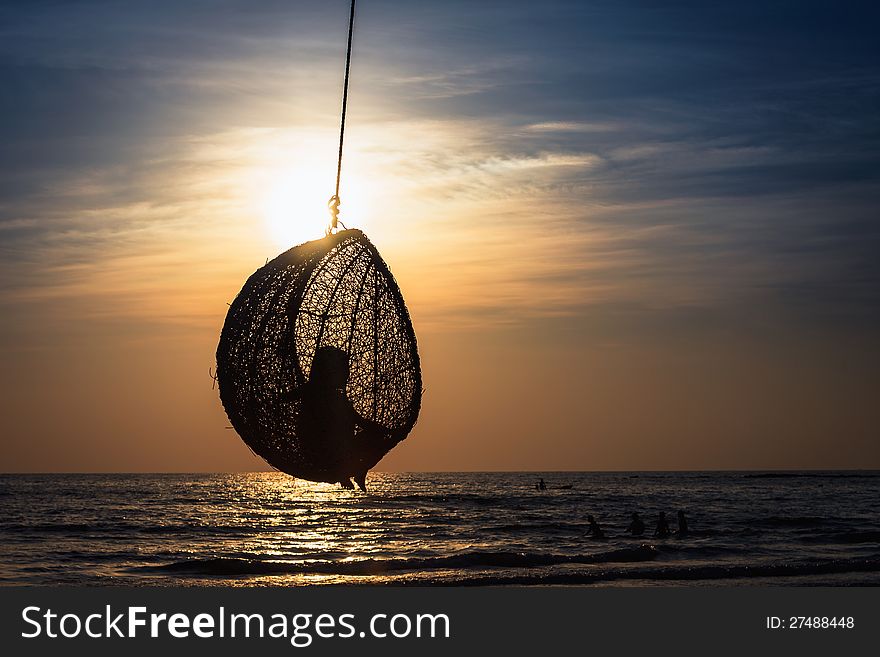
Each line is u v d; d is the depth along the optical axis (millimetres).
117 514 65938
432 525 55344
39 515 64625
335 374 10562
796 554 36656
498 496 95250
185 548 42531
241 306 10930
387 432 11031
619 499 87250
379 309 11125
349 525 55750
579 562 34750
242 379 10680
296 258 10898
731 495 95562
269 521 59219
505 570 32375
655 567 32406
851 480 159875
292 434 10648
